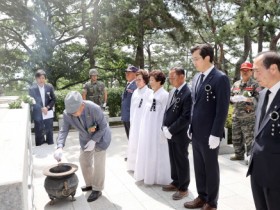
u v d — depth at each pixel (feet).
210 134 10.96
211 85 10.97
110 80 60.90
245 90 17.16
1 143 7.80
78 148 23.75
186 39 53.78
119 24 45.16
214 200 11.51
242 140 18.66
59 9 52.19
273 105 7.81
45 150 20.95
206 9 63.93
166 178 15.01
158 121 14.74
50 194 11.56
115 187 15.14
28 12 49.14
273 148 7.72
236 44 70.49
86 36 51.24
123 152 22.35
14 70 55.62
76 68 55.21
